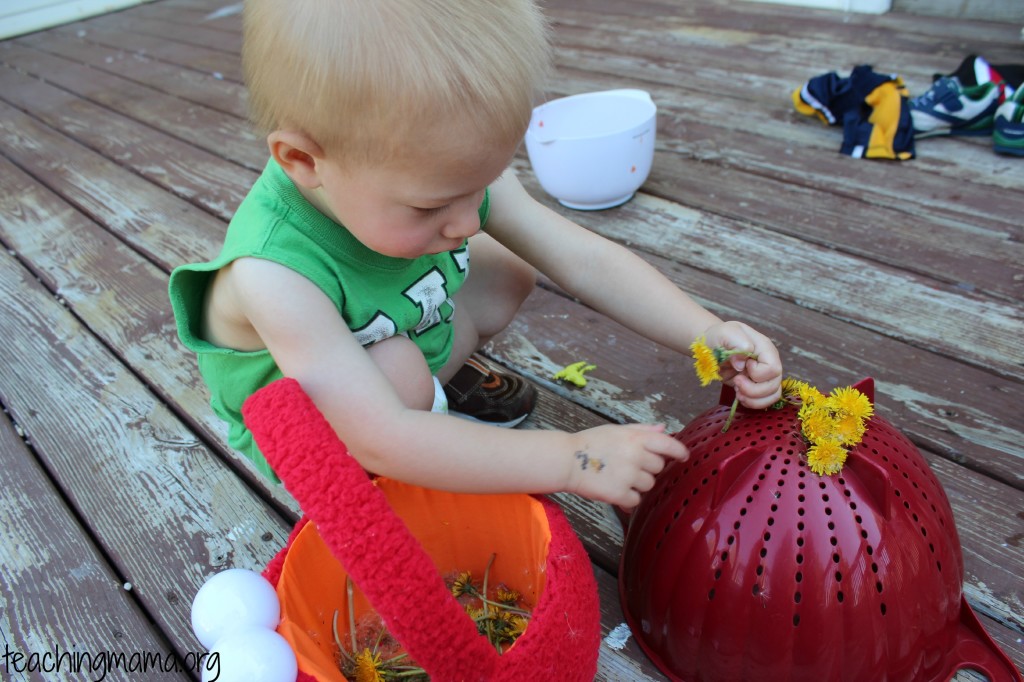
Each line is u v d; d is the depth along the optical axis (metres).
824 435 0.77
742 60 2.35
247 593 0.70
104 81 3.18
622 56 2.52
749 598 0.77
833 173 1.76
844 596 0.74
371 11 0.70
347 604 0.92
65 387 1.46
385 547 0.59
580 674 0.73
